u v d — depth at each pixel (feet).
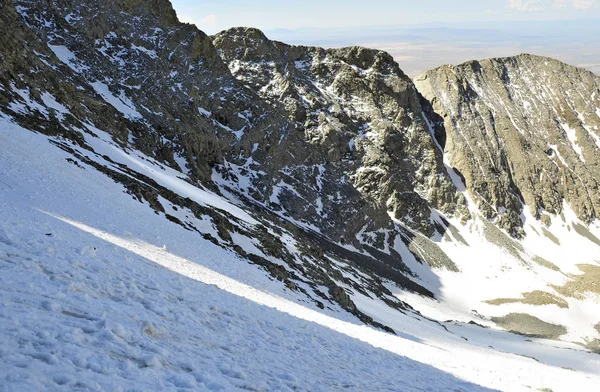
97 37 363.56
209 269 107.34
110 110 289.12
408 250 535.19
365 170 567.18
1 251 44.16
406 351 92.53
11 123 141.49
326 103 602.44
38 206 87.71
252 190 447.42
